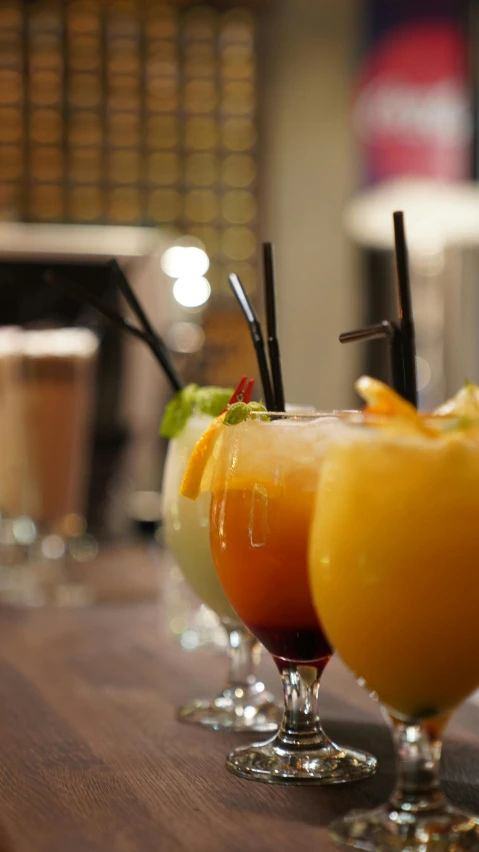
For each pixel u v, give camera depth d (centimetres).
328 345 664
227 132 635
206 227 638
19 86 604
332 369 665
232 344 625
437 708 81
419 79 651
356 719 104
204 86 628
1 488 164
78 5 604
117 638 131
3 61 602
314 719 94
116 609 145
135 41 615
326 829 81
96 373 198
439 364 638
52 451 162
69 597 152
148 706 107
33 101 607
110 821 83
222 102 632
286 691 94
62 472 164
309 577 88
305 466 90
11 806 86
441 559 78
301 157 654
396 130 654
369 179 657
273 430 92
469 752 96
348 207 660
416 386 88
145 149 623
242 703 106
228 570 93
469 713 105
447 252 645
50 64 606
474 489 79
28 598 152
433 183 654
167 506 109
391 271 655
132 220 623
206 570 105
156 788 89
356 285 663
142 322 113
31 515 165
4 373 158
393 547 78
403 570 78
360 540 79
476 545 78
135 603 148
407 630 79
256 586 91
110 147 618
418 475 79
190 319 373
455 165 654
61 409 161
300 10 648
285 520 90
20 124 607
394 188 634
